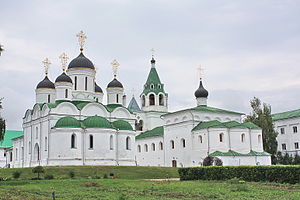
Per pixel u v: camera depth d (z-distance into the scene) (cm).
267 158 7038
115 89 8144
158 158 8938
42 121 7256
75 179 4550
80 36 8206
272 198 2500
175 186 3500
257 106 8556
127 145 7344
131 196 2755
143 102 11006
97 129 6850
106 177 4984
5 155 10650
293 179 3419
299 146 8575
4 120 4616
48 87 7881
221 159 6544
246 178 3866
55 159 6588
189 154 7800
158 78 11000
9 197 2712
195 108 8025
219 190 3069
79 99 7769
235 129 7106
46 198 2630
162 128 9369
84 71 7894
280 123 9144
